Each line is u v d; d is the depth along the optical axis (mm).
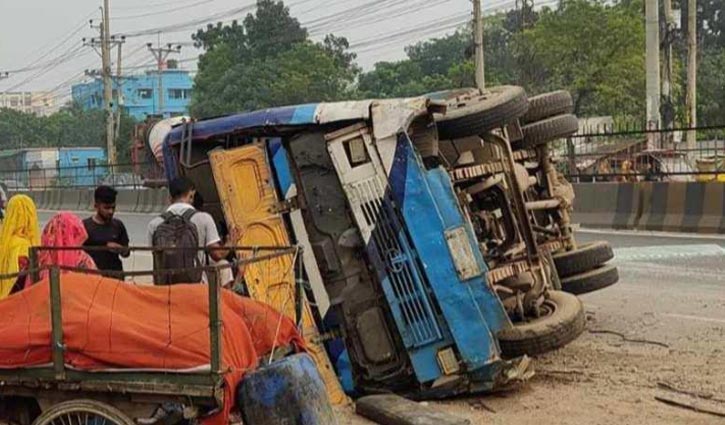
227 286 7148
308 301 7430
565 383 7617
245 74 53688
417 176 7102
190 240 7098
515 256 7926
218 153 7523
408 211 7109
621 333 9180
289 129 7488
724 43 67625
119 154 61219
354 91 57688
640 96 41344
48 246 6680
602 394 7270
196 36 64750
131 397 5012
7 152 73688
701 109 50031
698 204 17047
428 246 7094
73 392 5113
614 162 21859
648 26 23984
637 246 14984
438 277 7062
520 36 46312
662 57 30219
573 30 42781
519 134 9148
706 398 7055
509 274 7746
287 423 4988
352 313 7348
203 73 58594
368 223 7195
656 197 17703
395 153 7156
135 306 5129
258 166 7547
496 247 7988
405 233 7145
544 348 7234
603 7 44094
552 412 6867
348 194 7219
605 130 27406
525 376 7195
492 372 7066
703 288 11195
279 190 7523
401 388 7348
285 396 4996
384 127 7180
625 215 18125
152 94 89312
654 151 21781
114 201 8141
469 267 7074
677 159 22188
